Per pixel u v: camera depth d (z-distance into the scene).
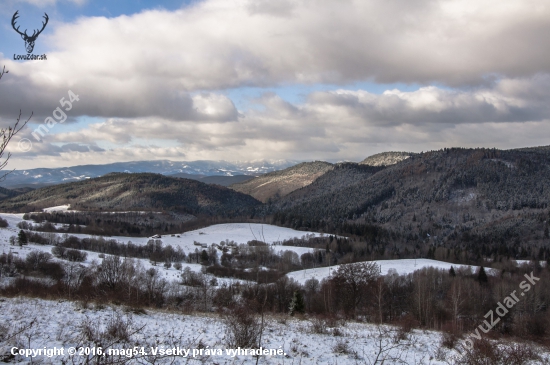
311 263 85.81
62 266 51.69
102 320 17.42
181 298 38.78
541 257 111.62
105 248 91.31
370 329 25.31
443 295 58.19
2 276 43.19
